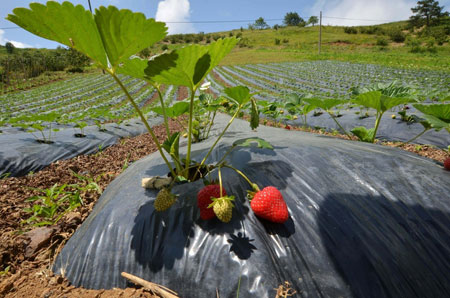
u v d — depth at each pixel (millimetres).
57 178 4246
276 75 29797
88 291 1481
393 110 7855
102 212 1837
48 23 1025
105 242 1616
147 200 1758
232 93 1652
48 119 5574
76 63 46281
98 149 6309
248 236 1355
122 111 13914
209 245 1365
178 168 1773
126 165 4328
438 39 58438
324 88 19797
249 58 50844
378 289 1202
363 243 1333
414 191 1597
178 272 1349
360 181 1680
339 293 1190
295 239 1365
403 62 36000
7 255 1868
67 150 5590
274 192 1362
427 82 18594
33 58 47969
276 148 2143
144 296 1359
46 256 1888
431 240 1368
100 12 988
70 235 2121
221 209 1198
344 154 1978
